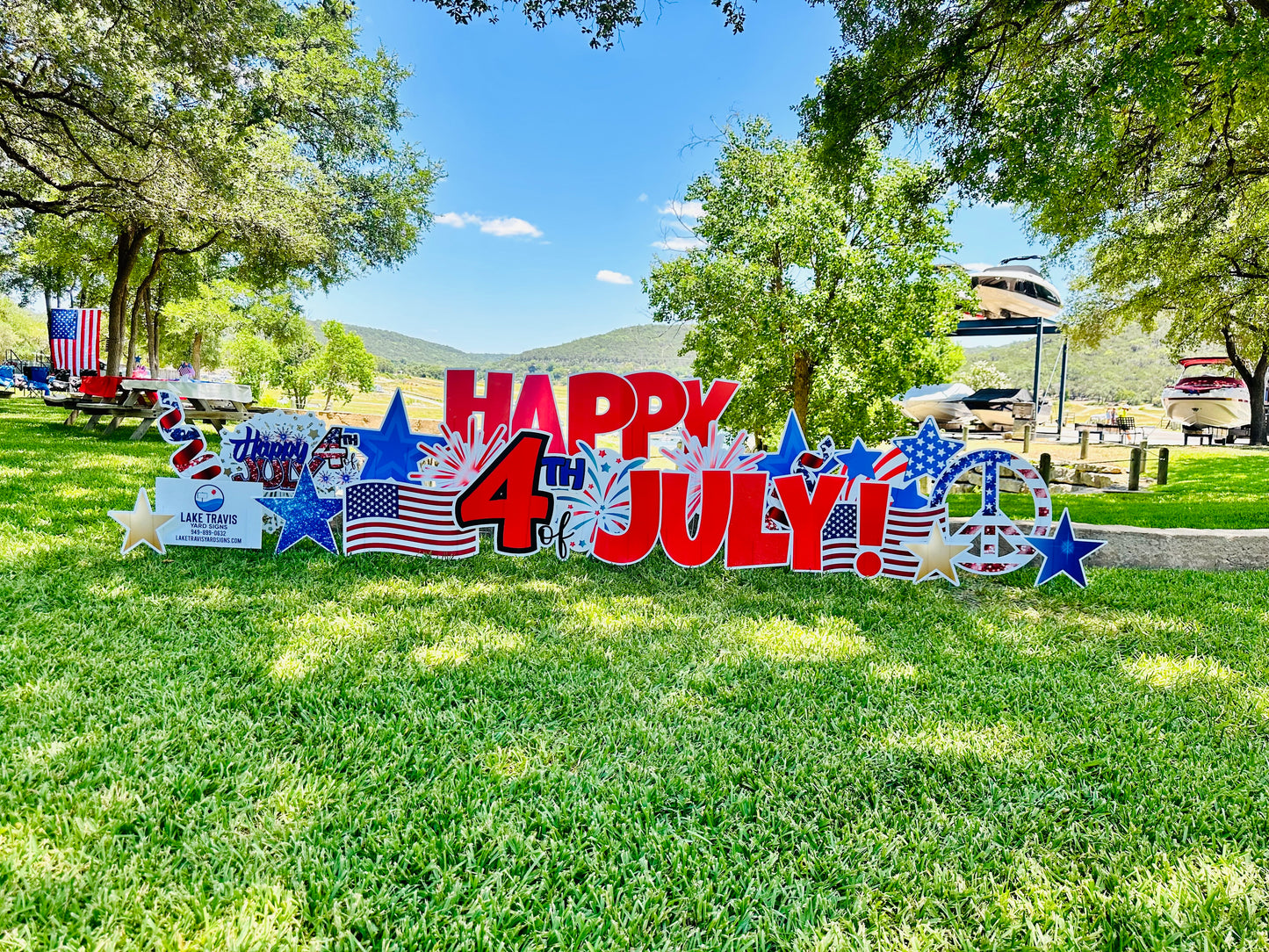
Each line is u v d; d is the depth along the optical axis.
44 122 10.95
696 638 3.81
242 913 1.74
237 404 13.80
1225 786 2.46
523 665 3.34
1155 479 13.35
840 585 4.98
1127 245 14.10
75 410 13.80
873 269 12.21
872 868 2.01
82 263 23.59
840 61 8.00
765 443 13.97
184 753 2.44
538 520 5.27
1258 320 17.34
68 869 1.86
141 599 4.01
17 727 2.52
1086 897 1.92
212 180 12.29
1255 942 1.77
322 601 4.17
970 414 35.78
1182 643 3.88
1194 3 6.01
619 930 1.75
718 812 2.25
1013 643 3.88
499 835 2.08
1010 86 7.69
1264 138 9.41
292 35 16.39
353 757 2.48
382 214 19.44
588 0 6.88
